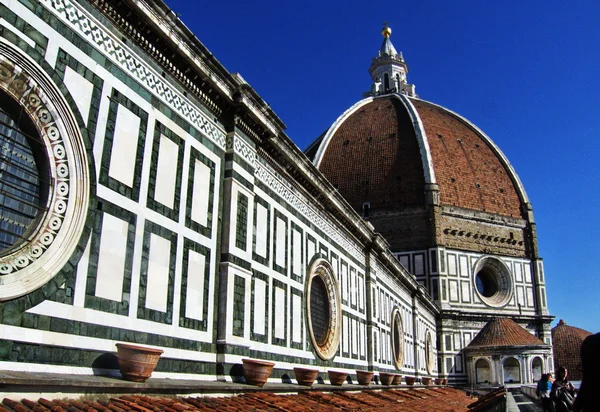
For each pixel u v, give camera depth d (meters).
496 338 83.19
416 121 102.00
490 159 105.19
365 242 40.06
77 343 13.40
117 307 14.82
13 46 12.65
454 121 113.44
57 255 13.13
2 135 12.62
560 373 22.12
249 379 19.72
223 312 19.52
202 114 20.11
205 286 18.97
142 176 16.45
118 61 16.06
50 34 13.78
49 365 12.60
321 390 25.86
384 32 139.25
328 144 108.00
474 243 92.94
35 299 12.47
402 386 42.38
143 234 16.17
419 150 97.25
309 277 29.00
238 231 21.08
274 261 24.81
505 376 81.12
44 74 13.39
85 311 13.74
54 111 13.65
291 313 26.19
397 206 93.62
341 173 101.25
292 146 26.39
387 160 98.88
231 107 21.52
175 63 18.47
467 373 84.38
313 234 30.47
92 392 12.61
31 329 12.29
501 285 94.38
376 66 134.12
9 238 12.45
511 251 95.69
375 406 24.03
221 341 19.25
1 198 12.43
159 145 17.45
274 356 23.67
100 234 14.53
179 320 17.36
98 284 14.25
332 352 31.08
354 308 36.59
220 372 18.95
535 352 80.62
